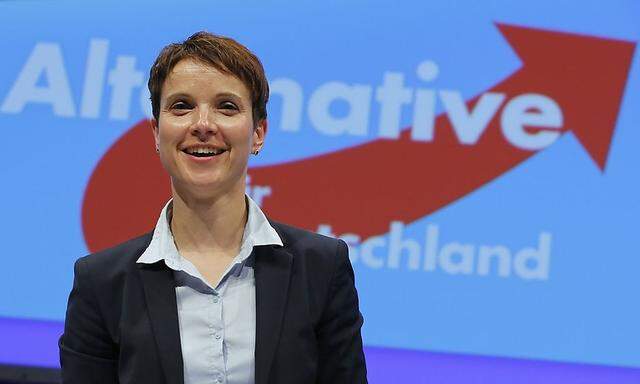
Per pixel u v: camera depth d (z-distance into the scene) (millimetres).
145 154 3535
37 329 3461
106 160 3533
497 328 3422
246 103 1822
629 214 3432
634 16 3500
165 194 3516
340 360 1896
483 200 3455
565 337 3404
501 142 3473
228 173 1814
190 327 1805
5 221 3510
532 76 3492
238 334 1807
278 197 3502
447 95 3502
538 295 3418
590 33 3498
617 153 3453
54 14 3586
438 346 3426
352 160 3502
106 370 1858
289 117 3533
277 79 3541
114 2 3580
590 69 3486
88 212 3512
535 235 3436
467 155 3477
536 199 3447
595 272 3414
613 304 3404
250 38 3562
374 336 3436
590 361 3395
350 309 1919
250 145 1842
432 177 3477
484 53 3512
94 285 1845
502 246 3439
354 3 3557
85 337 1846
